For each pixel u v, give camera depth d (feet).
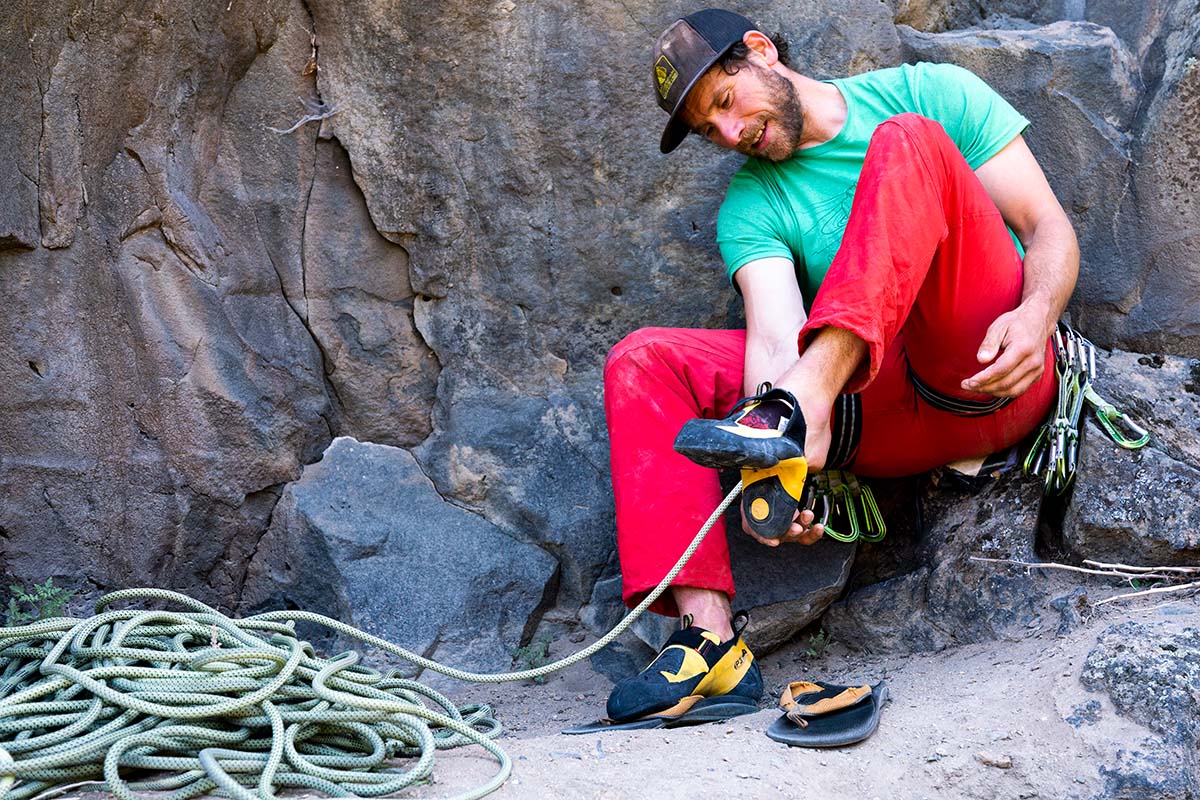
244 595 10.69
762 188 9.93
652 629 10.18
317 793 6.88
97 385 9.88
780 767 7.08
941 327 8.46
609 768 7.08
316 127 10.77
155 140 9.97
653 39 10.82
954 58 10.96
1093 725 7.16
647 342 9.22
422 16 10.58
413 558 10.59
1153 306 10.39
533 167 10.91
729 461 7.05
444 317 11.24
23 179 9.35
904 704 8.02
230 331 10.46
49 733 7.17
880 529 9.87
